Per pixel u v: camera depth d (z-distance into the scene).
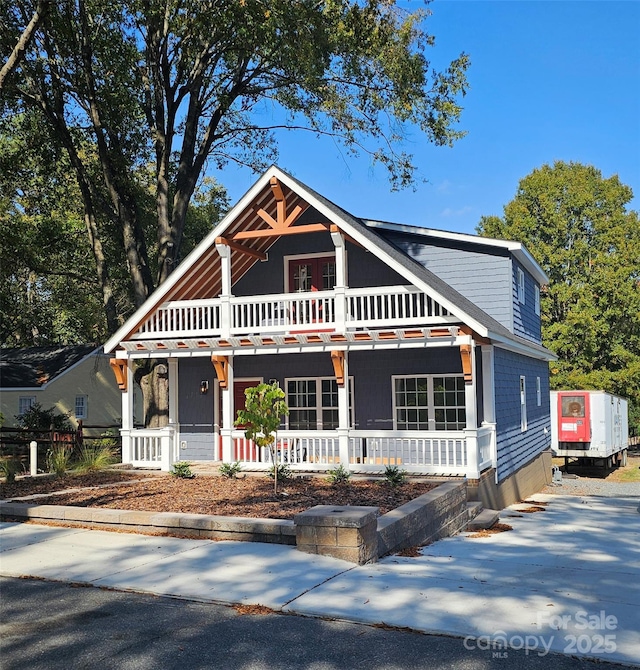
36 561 8.63
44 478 16.06
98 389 36.38
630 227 41.25
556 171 43.78
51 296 40.75
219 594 7.16
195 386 20.25
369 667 5.32
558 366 39.38
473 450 15.05
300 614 6.55
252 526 9.56
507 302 19.89
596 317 39.81
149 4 21.05
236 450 17.45
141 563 8.45
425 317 15.46
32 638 6.00
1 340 44.91
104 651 5.69
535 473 23.08
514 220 42.62
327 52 20.05
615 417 30.45
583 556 9.73
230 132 26.69
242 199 16.75
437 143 23.89
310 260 19.89
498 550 10.23
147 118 25.19
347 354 17.98
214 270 18.91
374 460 16.17
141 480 15.59
